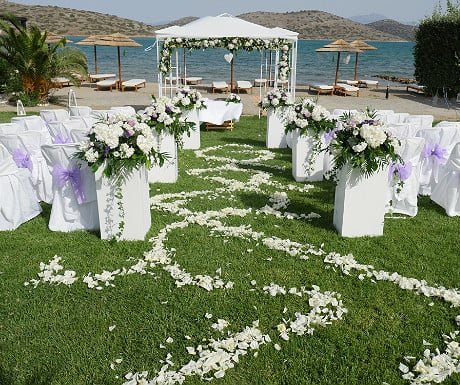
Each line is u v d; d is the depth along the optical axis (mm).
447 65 19141
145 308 3814
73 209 5418
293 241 5188
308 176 7676
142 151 4789
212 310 3793
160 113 7195
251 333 3455
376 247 5035
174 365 3137
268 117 10391
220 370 3062
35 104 16750
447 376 3045
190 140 10180
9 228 5500
